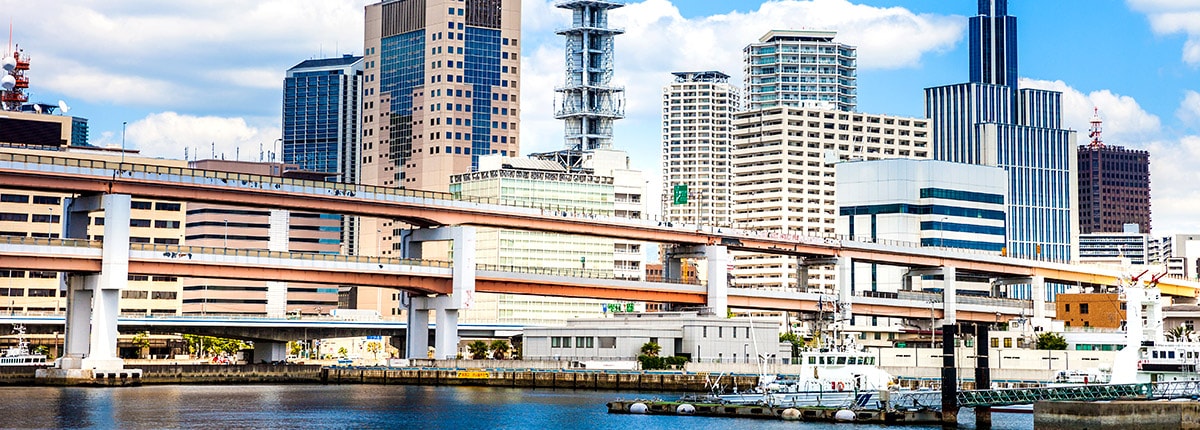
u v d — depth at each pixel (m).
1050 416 136.00
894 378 197.00
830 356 179.88
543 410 192.00
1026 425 160.62
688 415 181.38
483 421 177.88
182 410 187.88
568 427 170.12
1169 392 154.75
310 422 175.25
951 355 158.00
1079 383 176.50
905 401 171.75
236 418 178.38
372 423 174.75
